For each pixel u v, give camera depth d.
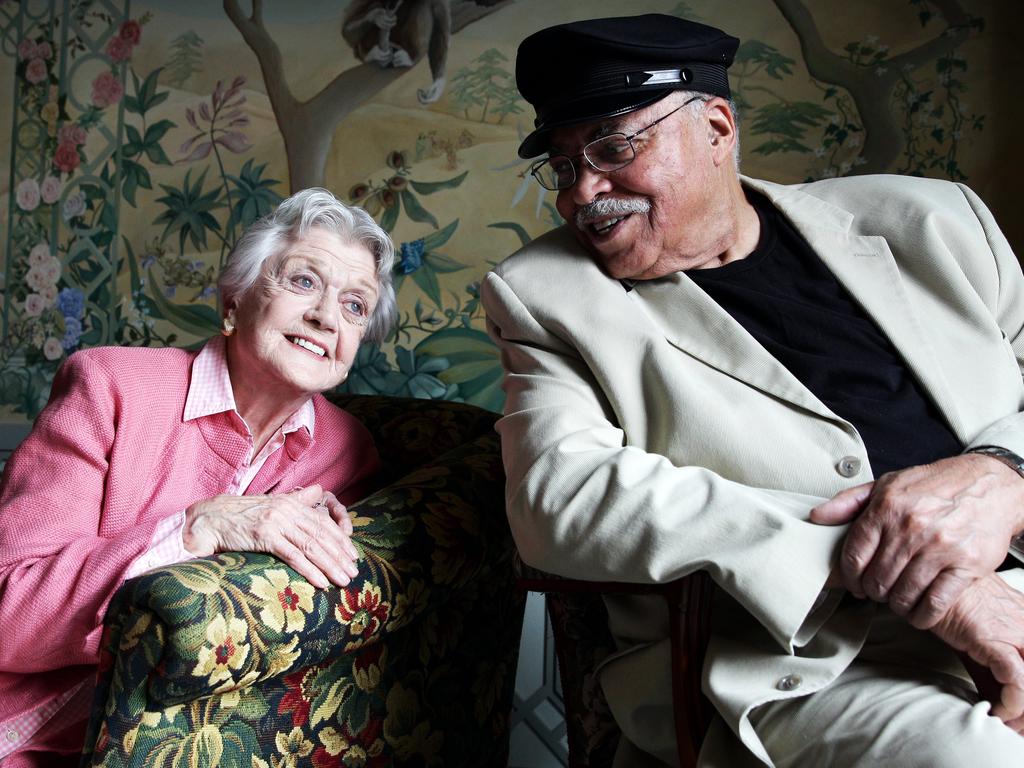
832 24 3.21
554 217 3.43
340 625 1.54
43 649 1.52
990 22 3.11
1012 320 1.81
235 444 1.86
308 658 1.51
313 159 3.62
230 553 1.51
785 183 3.23
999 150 3.10
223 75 3.71
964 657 1.35
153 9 3.77
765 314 1.73
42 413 1.77
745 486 1.55
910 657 1.48
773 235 1.83
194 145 3.73
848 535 1.38
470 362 3.46
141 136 3.78
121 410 1.75
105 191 3.80
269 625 1.42
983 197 3.12
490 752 2.08
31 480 1.69
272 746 1.54
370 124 3.58
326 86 3.62
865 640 1.48
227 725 1.48
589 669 1.87
